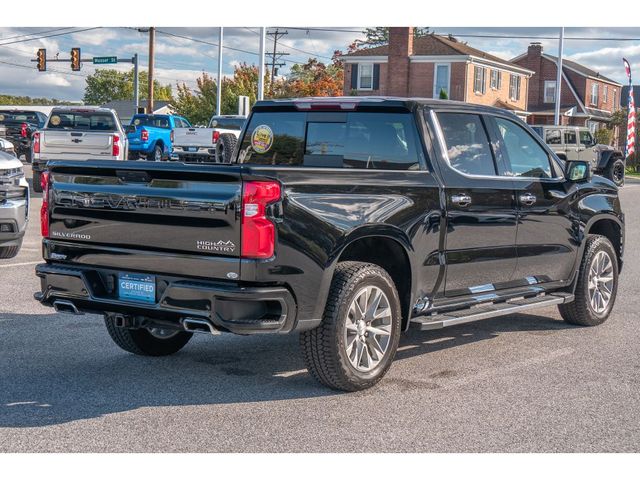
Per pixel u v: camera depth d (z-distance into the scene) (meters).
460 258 6.56
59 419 5.19
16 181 10.36
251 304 5.23
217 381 6.10
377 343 5.94
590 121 75.00
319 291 5.48
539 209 7.33
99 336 7.42
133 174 5.55
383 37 87.50
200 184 5.29
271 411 5.43
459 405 5.62
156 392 5.79
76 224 5.83
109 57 55.97
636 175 52.38
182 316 5.38
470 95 55.75
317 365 5.70
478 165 6.80
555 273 7.70
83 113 20.92
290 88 65.44
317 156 6.82
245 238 5.15
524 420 5.32
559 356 7.03
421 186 6.18
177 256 5.37
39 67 56.12
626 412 5.53
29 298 8.89
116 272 5.67
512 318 8.66
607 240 8.30
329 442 4.86
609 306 8.40
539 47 72.06
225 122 30.41
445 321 6.30
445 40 57.84
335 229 5.52
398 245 6.09
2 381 5.98
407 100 6.45
